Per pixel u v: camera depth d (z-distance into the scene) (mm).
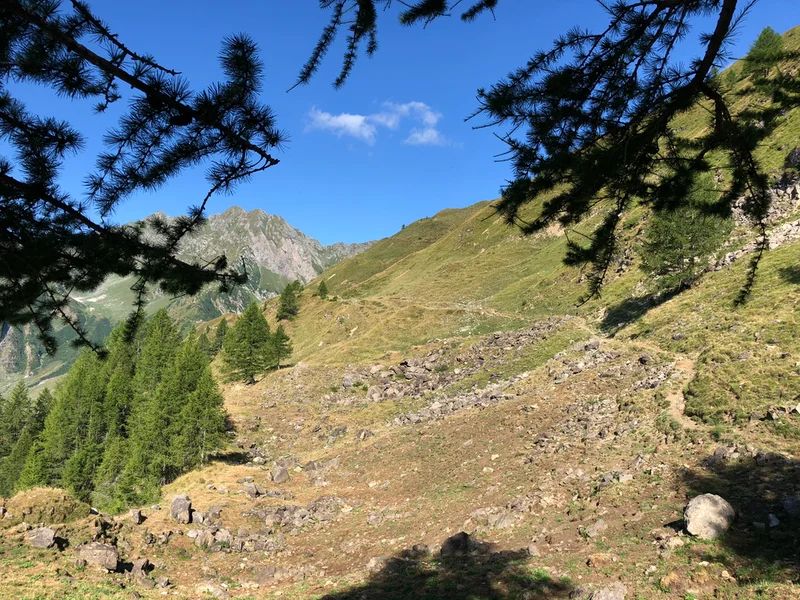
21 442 62469
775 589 9914
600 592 11328
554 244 104438
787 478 14836
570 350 44594
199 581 18547
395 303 103812
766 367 22375
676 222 42562
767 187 5648
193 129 5203
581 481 20047
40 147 5590
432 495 25844
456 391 47906
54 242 6172
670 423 21984
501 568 14477
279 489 32406
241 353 75562
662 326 38156
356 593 15180
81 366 70188
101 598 14188
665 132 5387
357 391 58219
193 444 41000
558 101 5016
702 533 13055
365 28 6520
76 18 4691
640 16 4977
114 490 43469
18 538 17281
